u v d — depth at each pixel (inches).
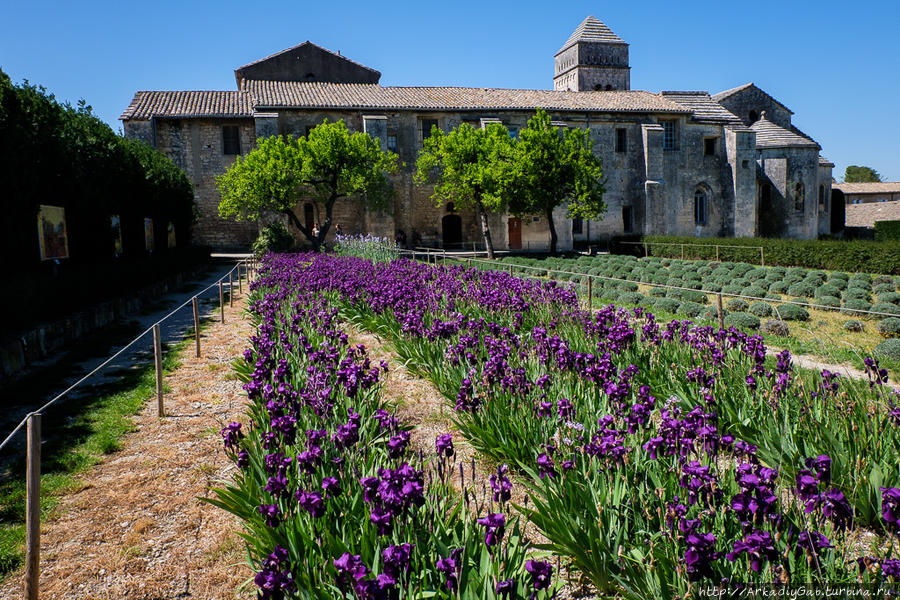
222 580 156.6
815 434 188.9
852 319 496.7
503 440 199.2
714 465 160.9
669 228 1706.4
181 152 1424.7
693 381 240.5
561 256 1343.5
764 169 1819.6
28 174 470.9
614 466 152.1
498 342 264.4
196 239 1446.9
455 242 1609.3
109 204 658.8
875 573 112.0
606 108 1622.8
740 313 502.6
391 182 1499.8
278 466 155.3
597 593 141.1
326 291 508.1
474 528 134.6
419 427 249.9
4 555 166.1
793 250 1019.9
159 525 183.0
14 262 460.4
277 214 1413.6
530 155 1255.5
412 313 343.0
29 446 142.6
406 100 1545.3
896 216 2174.0
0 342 343.9
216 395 309.3
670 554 123.2
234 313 586.9
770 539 104.4
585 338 309.3
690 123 1707.7
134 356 403.5
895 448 179.2
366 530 131.7
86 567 162.2
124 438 252.1
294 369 260.8
